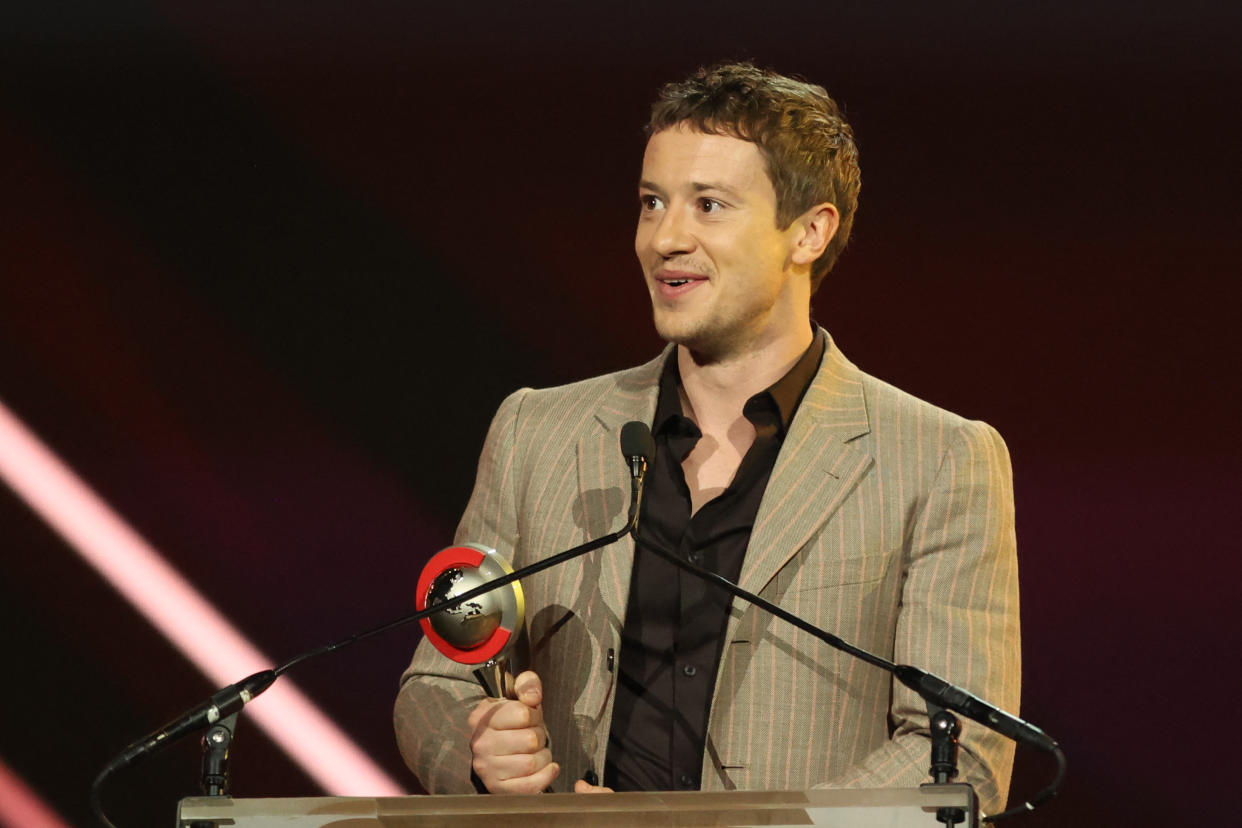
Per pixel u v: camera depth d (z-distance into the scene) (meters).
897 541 8.02
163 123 15.02
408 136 14.82
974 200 13.90
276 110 14.91
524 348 14.69
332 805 5.34
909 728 7.64
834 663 7.82
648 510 8.30
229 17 14.85
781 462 8.16
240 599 14.68
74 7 14.92
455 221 14.77
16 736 14.47
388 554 14.73
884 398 8.55
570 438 8.73
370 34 14.77
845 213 8.73
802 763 7.71
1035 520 13.79
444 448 14.77
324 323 14.91
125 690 14.56
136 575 14.71
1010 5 13.71
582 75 14.55
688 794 5.38
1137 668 13.54
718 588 8.05
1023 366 13.85
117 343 14.95
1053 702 13.59
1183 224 13.56
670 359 8.82
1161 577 13.58
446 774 7.88
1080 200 13.73
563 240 14.63
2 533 14.72
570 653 8.15
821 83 14.05
